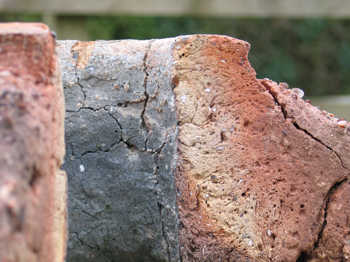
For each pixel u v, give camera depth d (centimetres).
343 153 21
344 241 22
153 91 21
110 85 22
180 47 20
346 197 22
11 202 13
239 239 21
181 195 21
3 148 13
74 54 22
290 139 21
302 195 21
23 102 14
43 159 14
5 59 15
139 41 22
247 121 21
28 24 16
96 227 22
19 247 13
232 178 21
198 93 20
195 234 21
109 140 22
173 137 21
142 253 22
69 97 22
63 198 16
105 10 37
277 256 21
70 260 22
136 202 21
